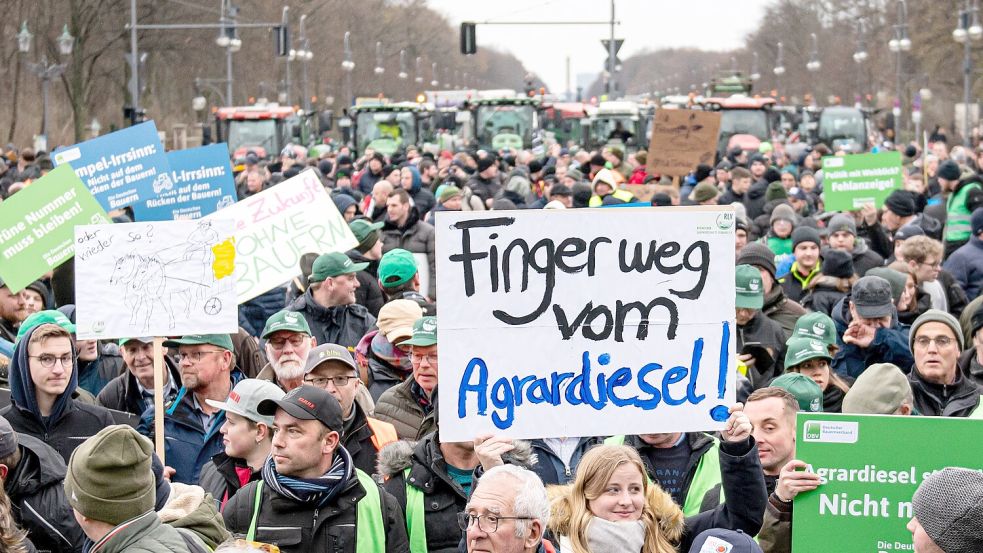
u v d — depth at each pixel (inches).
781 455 245.1
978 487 168.1
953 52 2365.9
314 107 3154.5
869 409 271.4
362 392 311.3
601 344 236.4
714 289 239.0
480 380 233.8
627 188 721.6
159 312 290.0
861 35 3024.1
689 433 261.4
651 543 215.5
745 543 198.8
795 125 2237.9
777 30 4347.9
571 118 2321.6
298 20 2967.5
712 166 810.2
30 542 224.2
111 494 193.9
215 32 2541.8
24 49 1695.4
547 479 271.3
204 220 292.0
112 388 329.7
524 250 235.0
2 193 856.3
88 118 2314.2
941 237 629.9
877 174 649.6
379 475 264.7
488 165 841.5
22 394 276.2
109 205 405.7
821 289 435.2
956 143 2260.1
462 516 240.1
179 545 197.9
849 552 208.2
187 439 300.7
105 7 2175.2
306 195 431.2
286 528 234.2
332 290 381.1
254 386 267.0
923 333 309.3
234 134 1728.6
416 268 416.5
